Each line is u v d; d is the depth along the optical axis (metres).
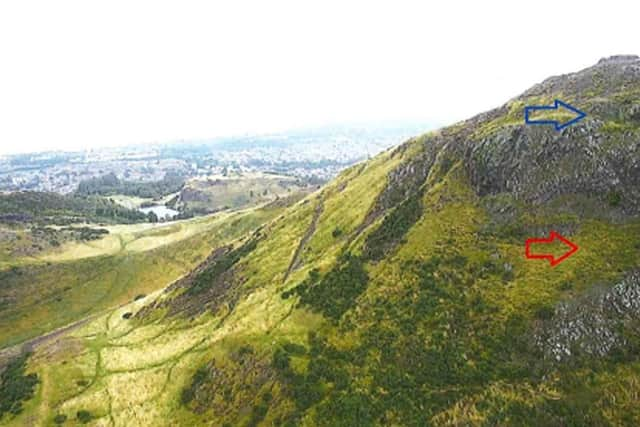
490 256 83.19
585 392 61.22
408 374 71.12
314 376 77.69
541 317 69.62
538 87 128.12
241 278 136.62
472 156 101.94
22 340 183.88
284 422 72.44
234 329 101.94
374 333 80.25
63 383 107.81
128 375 105.56
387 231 103.69
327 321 88.56
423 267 86.81
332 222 136.25
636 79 105.88
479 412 62.03
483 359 68.69
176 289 156.38
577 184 85.12
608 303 68.69
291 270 125.31
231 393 84.62
